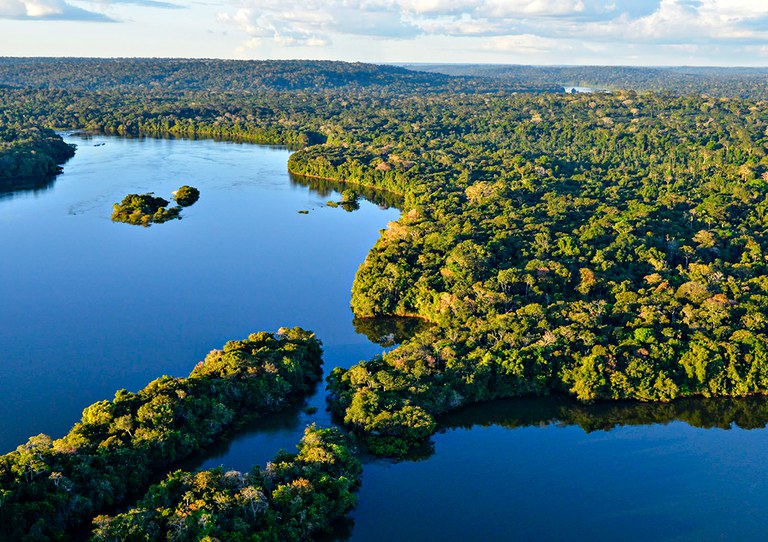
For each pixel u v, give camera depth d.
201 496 118.56
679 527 128.25
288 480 127.12
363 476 140.62
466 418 162.75
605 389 168.75
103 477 125.00
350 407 155.88
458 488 138.12
